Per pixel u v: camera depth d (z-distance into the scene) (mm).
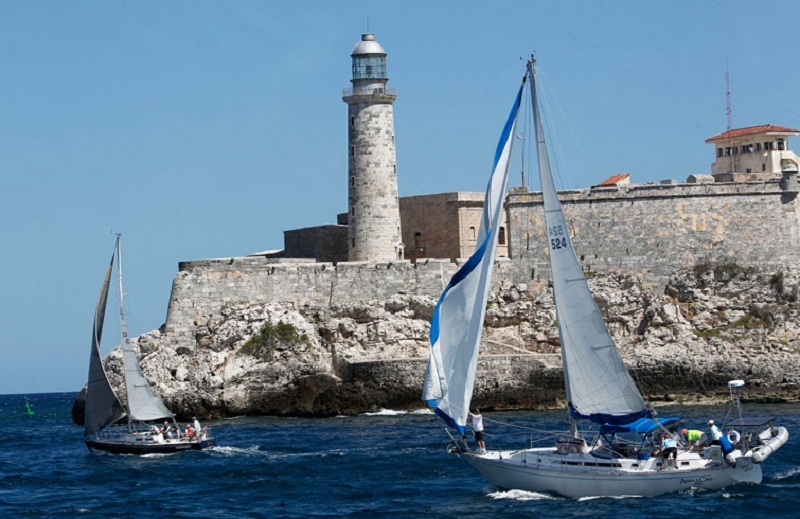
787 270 161000
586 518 77938
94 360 121375
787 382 149375
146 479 100625
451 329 86812
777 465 94312
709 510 78938
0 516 86188
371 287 159750
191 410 150750
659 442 84500
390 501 86562
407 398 149500
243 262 158000
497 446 110125
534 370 150250
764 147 188625
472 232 172750
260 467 103938
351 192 166875
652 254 163875
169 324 155750
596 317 84312
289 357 152375
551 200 85375
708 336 155375
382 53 167000
